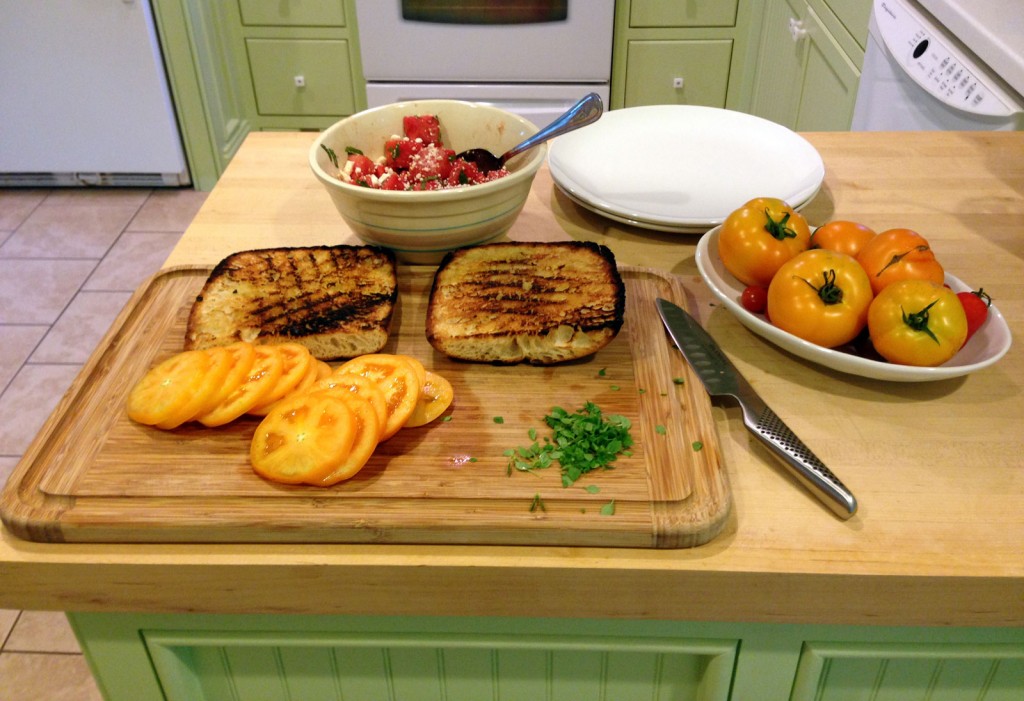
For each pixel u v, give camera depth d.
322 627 0.78
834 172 1.22
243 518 0.70
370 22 2.60
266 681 0.85
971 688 0.81
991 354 0.82
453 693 0.86
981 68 1.43
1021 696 0.82
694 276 1.03
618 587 0.70
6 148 2.93
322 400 0.75
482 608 0.73
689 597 0.71
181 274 1.00
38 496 0.72
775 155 1.21
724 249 0.93
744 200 1.13
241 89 2.99
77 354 2.33
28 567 0.70
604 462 0.74
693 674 0.82
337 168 1.06
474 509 0.71
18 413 2.14
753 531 0.71
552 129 1.03
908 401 0.84
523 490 0.72
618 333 0.91
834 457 0.77
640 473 0.74
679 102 2.85
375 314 0.90
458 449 0.77
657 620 0.75
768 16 2.56
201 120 2.89
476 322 0.87
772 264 0.90
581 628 0.77
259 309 0.91
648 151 1.22
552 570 0.70
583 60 2.66
